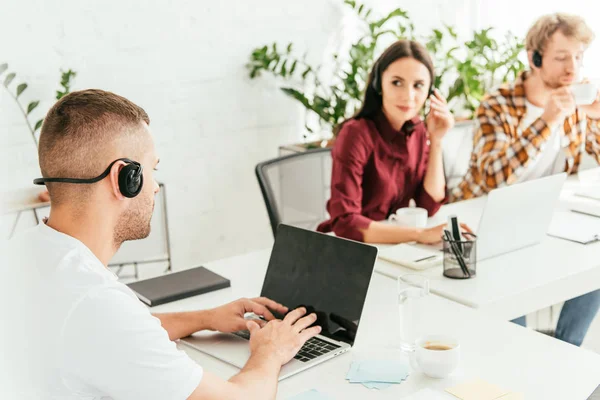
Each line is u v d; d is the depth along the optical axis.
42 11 2.97
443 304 1.59
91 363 1.01
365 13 3.74
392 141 2.30
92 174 1.09
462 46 4.02
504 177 2.57
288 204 2.61
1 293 1.04
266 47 3.41
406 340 1.38
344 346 1.39
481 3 4.00
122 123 1.11
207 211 3.48
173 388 1.05
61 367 1.02
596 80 3.07
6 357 1.03
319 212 2.83
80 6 3.04
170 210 3.38
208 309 1.50
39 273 1.05
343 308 1.43
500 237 1.88
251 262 1.97
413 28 3.70
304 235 1.57
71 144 1.08
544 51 2.53
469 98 3.74
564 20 2.48
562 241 2.00
